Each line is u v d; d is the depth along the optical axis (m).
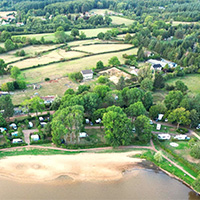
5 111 112.50
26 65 194.00
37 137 105.38
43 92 151.12
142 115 107.69
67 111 104.12
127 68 196.00
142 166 94.12
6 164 91.19
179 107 121.62
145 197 81.00
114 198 80.06
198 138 111.31
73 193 80.94
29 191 80.81
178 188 84.94
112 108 109.56
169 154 100.81
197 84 171.62
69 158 96.12
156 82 160.88
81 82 167.62
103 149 102.44
